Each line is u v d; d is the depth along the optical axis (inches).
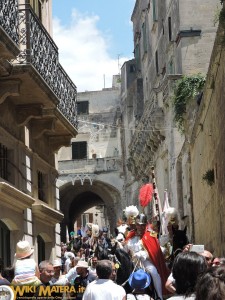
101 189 2267.5
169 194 1247.5
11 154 688.4
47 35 689.6
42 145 816.3
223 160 612.7
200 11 1188.5
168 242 500.1
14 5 577.0
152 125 1331.2
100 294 331.6
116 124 2262.6
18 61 607.2
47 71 683.4
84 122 2260.1
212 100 679.7
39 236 807.1
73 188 2285.9
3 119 652.7
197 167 909.8
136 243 426.0
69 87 812.0
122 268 409.1
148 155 1549.0
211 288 179.5
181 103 1028.5
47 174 840.3
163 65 1422.2
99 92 2331.4
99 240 698.2
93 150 2269.9
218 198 671.8
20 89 650.2
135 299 337.1
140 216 420.8
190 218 1059.3
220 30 558.9
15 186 686.5
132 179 1967.3
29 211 730.2
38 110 700.7
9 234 689.0
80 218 2967.5
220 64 595.5
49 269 384.2
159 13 1466.5
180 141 1187.3
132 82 2016.5
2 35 517.0
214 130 681.6
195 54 1179.9
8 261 681.6
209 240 786.8
